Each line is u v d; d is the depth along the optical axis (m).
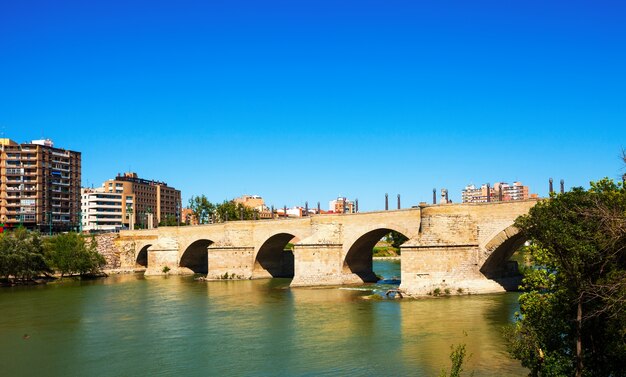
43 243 131.50
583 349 34.06
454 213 82.56
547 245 35.03
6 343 60.16
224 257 125.88
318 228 105.44
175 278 134.00
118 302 88.81
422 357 48.31
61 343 59.56
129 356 53.31
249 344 56.16
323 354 51.00
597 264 33.53
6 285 118.50
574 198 35.56
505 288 82.75
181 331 63.81
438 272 81.12
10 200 199.00
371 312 70.38
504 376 42.38
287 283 112.06
